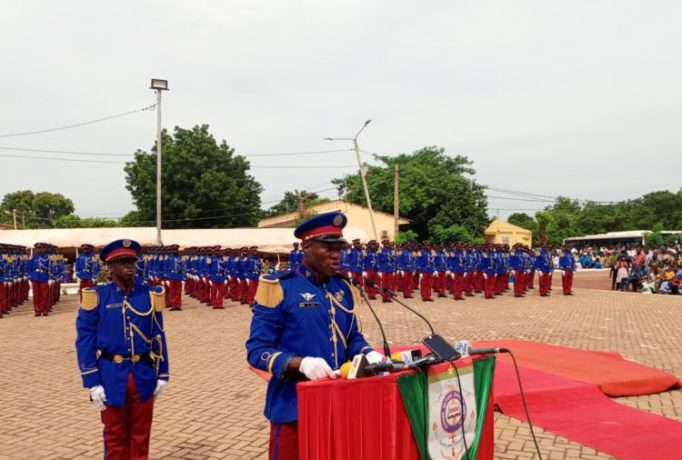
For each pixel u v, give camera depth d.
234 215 43.59
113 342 4.09
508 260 20.55
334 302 3.25
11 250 18.56
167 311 17.00
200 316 15.70
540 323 13.14
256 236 36.69
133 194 43.41
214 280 17.55
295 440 3.00
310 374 2.80
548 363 8.02
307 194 44.16
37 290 16.09
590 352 8.95
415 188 41.62
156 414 6.39
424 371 2.90
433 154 47.69
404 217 43.03
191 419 6.19
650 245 45.75
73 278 28.36
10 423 6.19
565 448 5.13
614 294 21.20
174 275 17.20
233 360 9.35
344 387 2.73
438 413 2.97
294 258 18.88
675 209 71.25
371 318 14.11
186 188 42.50
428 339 3.12
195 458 5.06
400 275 19.77
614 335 11.48
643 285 23.97
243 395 7.16
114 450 4.07
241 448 5.29
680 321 13.59
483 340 10.65
